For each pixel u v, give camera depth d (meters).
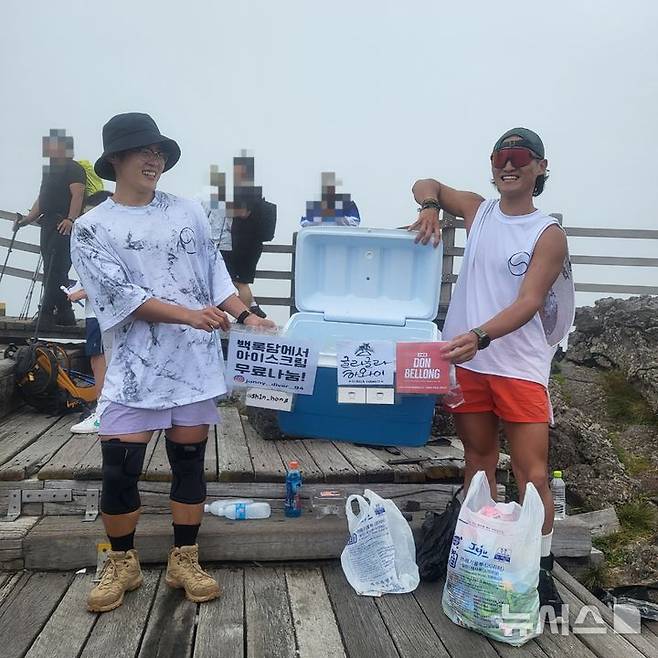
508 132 2.61
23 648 2.25
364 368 2.55
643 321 5.93
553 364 6.27
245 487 3.26
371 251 3.15
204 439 2.59
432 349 2.50
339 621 2.50
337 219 5.21
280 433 3.98
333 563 3.01
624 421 5.33
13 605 2.53
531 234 2.54
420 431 2.69
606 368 5.99
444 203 3.06
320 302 3.18
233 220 5.28
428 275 3.09
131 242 2.38
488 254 2.65
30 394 4.29
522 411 2.59
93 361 4.34
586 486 4.48
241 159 5.26
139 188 2.40
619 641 2.48
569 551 3.40
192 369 2.49
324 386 2.65
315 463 3.50
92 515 3.04
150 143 2.33
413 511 3.34
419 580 2.81
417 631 2.45
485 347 2.45
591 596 2.88
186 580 2.60
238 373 2.61
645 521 4.16
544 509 2.61
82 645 2.27
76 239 2.36
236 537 2.93
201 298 2.58
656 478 4.59
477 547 2.43
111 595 2.49
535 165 2.58
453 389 2.62
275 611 2.56
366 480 3.34
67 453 3.40
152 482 3.13
